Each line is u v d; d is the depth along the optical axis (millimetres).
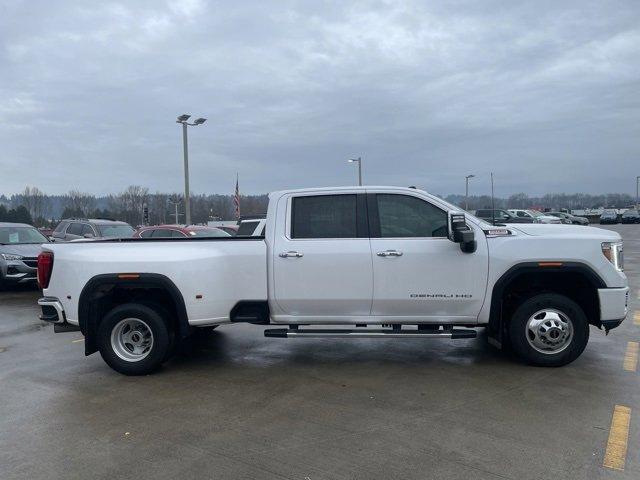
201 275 5613
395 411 4477
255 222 12438
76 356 6660
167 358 5848
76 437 4098
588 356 6027
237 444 3914
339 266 5547
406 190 5648
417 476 3389
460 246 5426
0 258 12625
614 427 4062
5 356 6680
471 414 4367
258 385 5270
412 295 5492
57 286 5863
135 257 5648
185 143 27953
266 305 5742
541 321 5480
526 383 5105
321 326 6574
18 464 3666
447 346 6672
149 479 3432
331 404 4680
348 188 5730
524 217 37281
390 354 6336
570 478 3326
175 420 4398
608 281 5402
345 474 3438
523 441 3848
